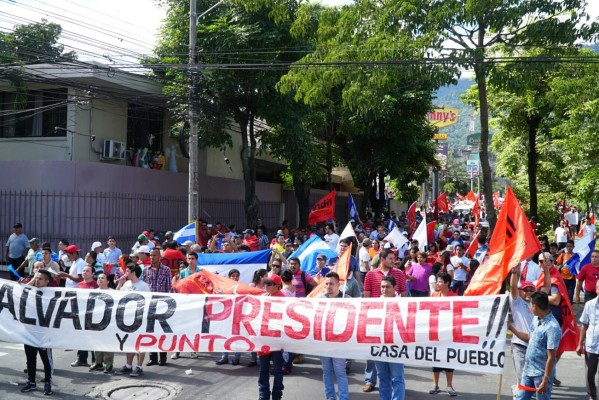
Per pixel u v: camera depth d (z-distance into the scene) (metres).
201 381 9.35
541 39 14.70
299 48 20.89
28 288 9.12
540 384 7.02
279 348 8.30
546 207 31.28
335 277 8.43
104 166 20.47
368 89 15.21
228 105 22.56
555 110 22.86
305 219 28.91
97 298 9.03
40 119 22.08
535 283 9.48
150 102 23.67
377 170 34.31
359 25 15.59
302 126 23.50
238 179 28.55
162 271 10.97
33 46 19.27
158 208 22.59
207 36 20.86
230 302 8.66
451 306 7.71
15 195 19.91
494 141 28.36
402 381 7.83
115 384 9.13
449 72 14.38
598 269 12.08
